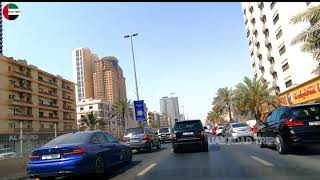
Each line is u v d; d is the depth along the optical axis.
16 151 13.33
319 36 19.50
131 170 11.00
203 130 16.56
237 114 70.00
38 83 83.69
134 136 18.80
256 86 46.72
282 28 43.44
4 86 71.19
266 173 8.51
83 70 130.62
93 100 116.12
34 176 9.19
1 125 69.00
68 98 98.81
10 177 11.50
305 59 39.22
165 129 34.00
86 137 10.09
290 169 8.99
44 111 85.75
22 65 77.38
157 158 14.58
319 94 32.47
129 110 85.19
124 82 147.75
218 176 8.43
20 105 75.12
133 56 42.91
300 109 12.32
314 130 11.94
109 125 119.75
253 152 14.33
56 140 10.05
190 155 14.76
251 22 60.06
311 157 11.46
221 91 70.19
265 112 55.16
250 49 64.62
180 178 8.47
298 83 40.38
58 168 8.99
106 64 132.62
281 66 46.34
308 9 19.30
